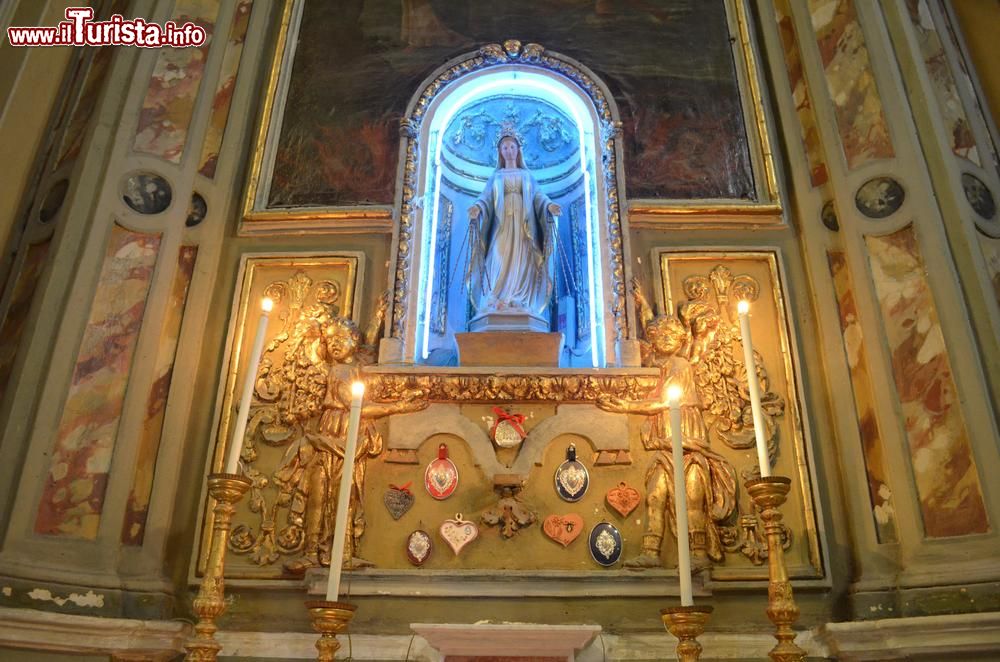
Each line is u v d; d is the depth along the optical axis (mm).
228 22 4242
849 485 3234
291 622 3127
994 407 2994
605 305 3740
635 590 3080
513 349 3609
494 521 3244
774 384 3518
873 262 3451
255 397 3523
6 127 3660
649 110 4312
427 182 4133
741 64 4410
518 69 4422
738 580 3117
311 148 4273
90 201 3441
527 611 3100
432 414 3445
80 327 3236
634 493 3299
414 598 3129
